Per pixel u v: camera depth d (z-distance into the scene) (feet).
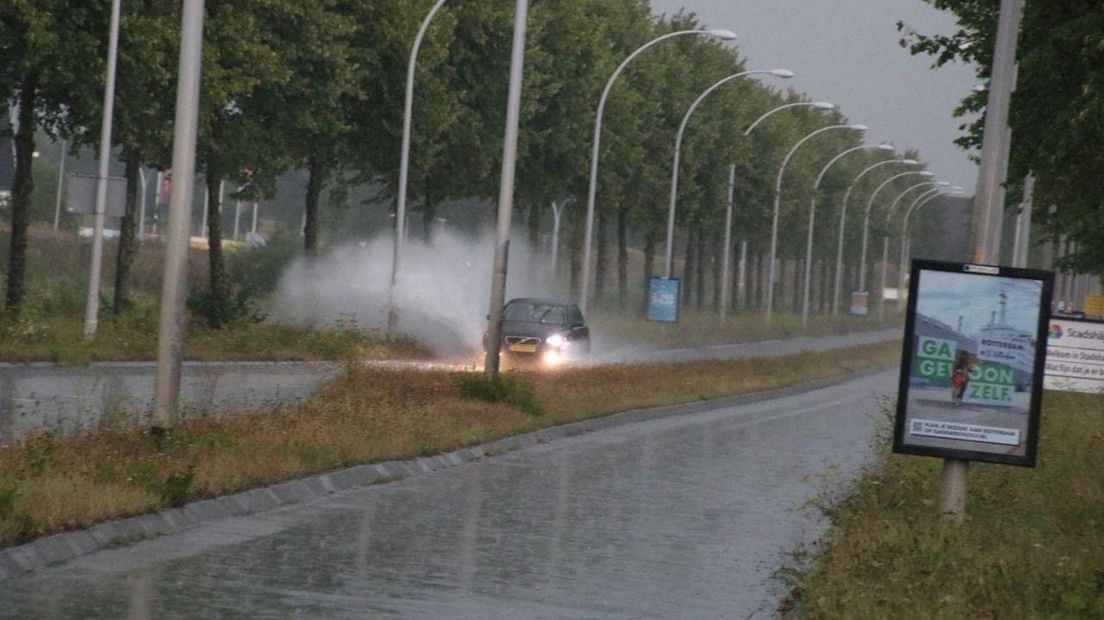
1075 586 55.52
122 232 196.54
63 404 108.47
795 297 568.00
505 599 55.21
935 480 91.20
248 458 80.94
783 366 268.62
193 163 81.61
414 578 58.18
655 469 107.34
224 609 49.80
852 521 73.41
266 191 218.79
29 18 160.66
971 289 70.44
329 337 202.80
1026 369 70.23
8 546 55.31
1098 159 105.81
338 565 59.98
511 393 135.74
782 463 116.98
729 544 73.31
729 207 368.68
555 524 76.33
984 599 54.54
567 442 125.49
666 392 179.32
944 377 70.59
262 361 182.09
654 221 358.43
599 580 60.80
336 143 236.02
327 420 101.65
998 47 75.00
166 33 173.47
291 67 204.33
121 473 69.15
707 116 372.99
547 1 275.18
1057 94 104.27
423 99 232.32
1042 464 99.66
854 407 199.21
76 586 52.29
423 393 130.21
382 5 222.89
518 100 136.87
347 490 84.99
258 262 346.74
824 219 563.89
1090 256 182.70
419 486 89.15
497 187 275.80
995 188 74.69
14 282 172.04
